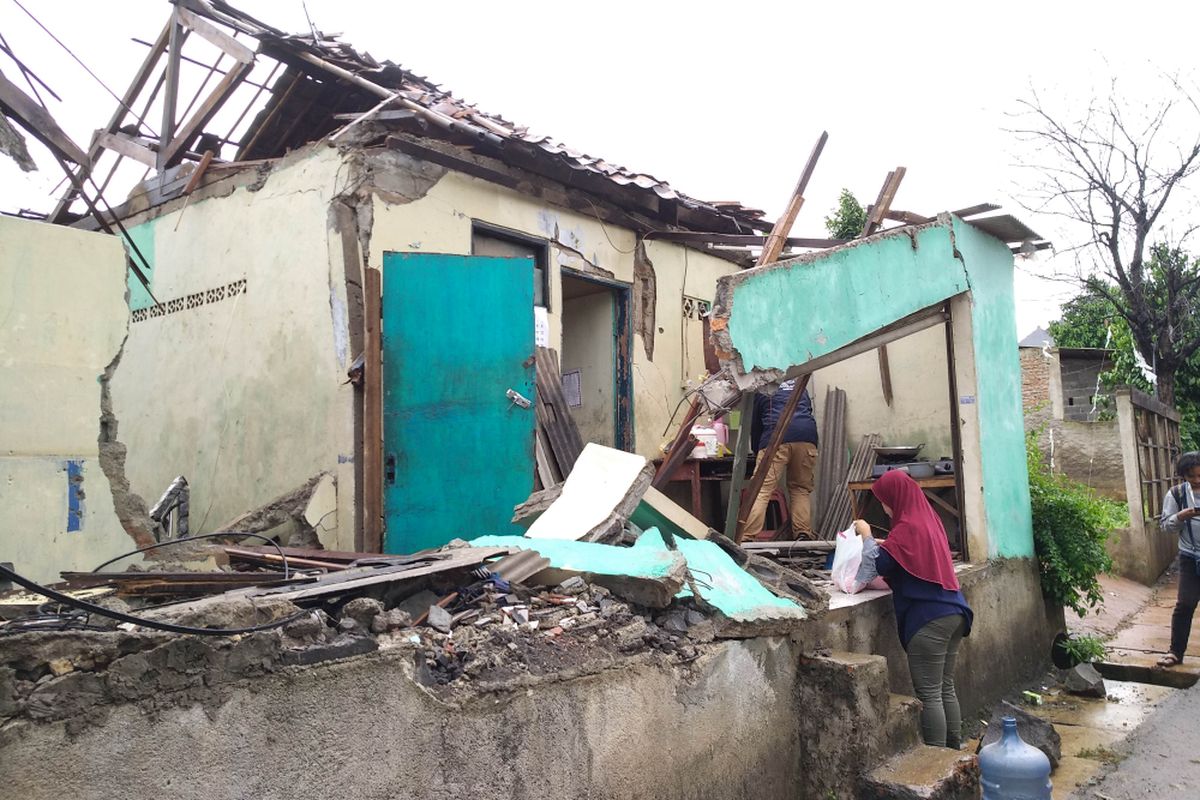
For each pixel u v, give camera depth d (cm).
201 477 729
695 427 814
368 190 627
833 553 695
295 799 244
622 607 375
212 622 249
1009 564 733
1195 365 1641
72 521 413
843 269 590
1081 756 557
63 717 206
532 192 743
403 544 577
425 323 599
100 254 436
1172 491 767
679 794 363
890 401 901
